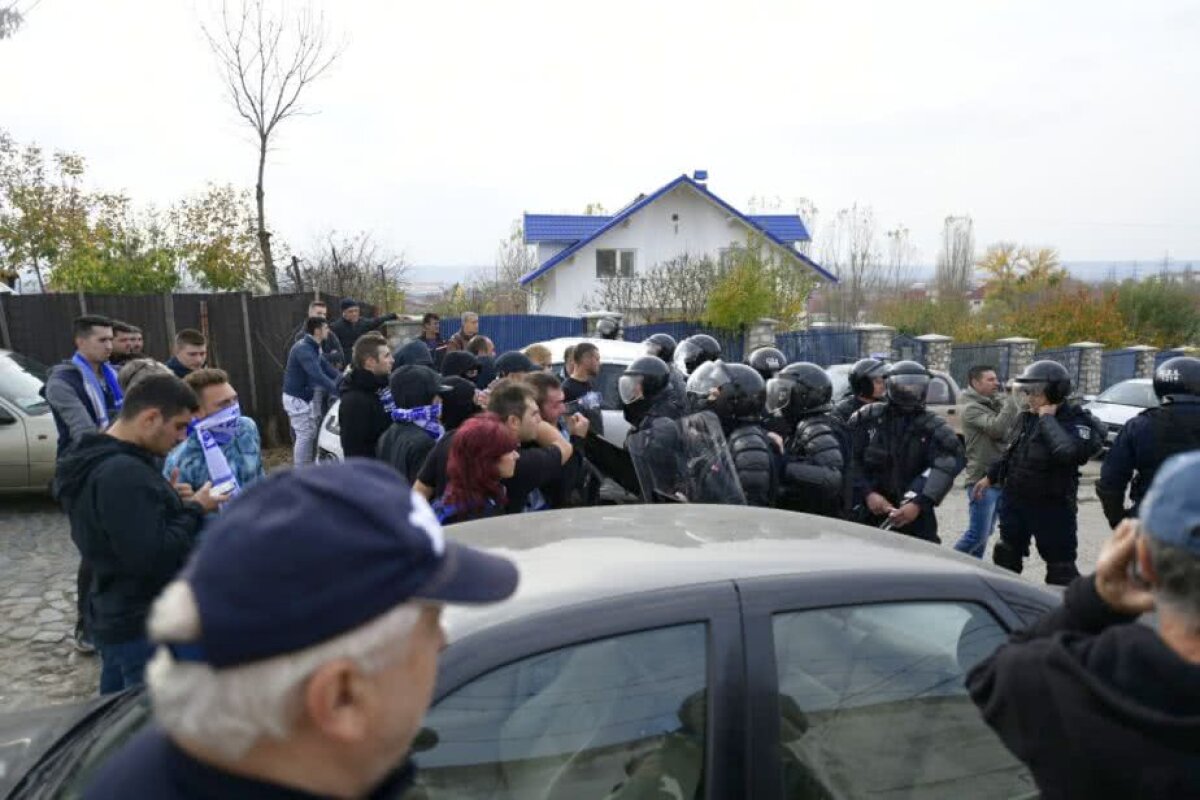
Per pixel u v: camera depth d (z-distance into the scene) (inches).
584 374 265.7
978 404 254.7
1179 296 1076.5
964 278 1800.0
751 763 72.2
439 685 67.2
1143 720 45.2
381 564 34.4
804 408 196.2
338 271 667.4
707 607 75.9
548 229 1275.8
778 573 80.7
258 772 34.4
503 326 755.4
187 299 432.1
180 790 34.4
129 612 121.7
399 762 39.4
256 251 636.1
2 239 702.5
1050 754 49.9
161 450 124.0
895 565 85.6
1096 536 335.0
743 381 187.5
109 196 712.4
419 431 182.2
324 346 386.6
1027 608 87.5
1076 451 205.0
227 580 33.0
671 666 73.4
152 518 118.1
